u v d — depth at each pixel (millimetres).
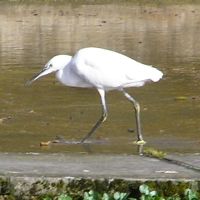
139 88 16594
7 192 7531
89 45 24953
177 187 7414
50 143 11414
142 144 11422
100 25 32250
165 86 16969
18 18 35375
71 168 8023
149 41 26203
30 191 7512
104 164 8266
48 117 13617
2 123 13047
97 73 11703
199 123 13156
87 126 12844
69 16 36594
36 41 26125
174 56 22141
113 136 12055
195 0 46781
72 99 15430
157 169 8047
